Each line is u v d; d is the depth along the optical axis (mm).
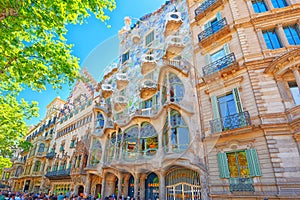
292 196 5715
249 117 7434
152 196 9789
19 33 5801
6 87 8250
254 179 6691
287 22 8477
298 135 6449
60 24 5562
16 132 12938
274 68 7648
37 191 22359
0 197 10164
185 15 12688
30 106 12719
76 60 6879
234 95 8258
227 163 7555
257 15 9188
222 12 10547
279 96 7344
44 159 24250
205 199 7016
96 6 5625
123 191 11164
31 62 5852
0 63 5484
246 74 8273
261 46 8445
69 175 16625
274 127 6844
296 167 6188
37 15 5047
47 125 27703
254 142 7113
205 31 10734
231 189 7020
